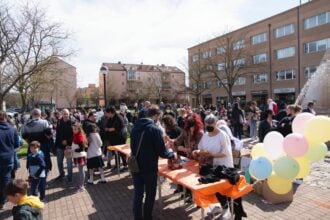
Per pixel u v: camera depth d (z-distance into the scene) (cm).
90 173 767
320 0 3416
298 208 561
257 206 577
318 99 1808
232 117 1497
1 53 1769
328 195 626
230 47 3934
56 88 2672
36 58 1923
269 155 512
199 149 539
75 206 614
